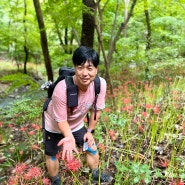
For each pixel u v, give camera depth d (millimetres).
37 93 8086
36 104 5996
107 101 5062
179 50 8734
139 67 8898
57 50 10406
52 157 2498
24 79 5582
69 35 12883
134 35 8594
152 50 7773
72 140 2014
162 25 8773
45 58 6281
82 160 2928
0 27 11844
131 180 2434
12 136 4449
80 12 4867
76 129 2441
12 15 11852
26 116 5297
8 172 3172
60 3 4945
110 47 5133
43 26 6008
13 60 15461
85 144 2422
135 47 8562
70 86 2049
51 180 2801
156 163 2799
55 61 9656
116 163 2416
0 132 4367
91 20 6039
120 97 4910
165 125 3352
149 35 8172
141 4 6867
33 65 15516
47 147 2469
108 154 3068
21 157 3453
